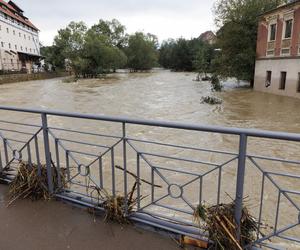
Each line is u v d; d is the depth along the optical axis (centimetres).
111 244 224
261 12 2305
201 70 3469
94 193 303
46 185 301
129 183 544
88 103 1706
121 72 6481
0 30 4191
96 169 616
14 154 330
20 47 5044
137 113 1377
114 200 260
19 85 3116
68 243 226
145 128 993
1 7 4459
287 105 1522
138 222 250
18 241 229
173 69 7012
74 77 4444
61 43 5584
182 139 873
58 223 252
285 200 482
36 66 5566
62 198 291
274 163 650
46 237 234
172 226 238
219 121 1183
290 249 349
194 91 2317
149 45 6819
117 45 6844
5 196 300
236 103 1634
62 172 305
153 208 423
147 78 4200
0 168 334
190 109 1466
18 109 289
